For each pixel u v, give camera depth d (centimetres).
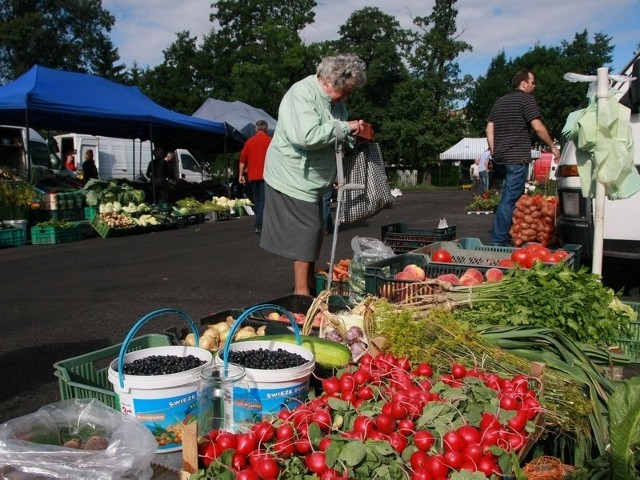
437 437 221
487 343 301
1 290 723
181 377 252
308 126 432
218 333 365
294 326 301
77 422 237
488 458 211
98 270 865
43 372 430
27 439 224
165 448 251
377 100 5872
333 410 243
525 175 681
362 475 203
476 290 362
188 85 5162
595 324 344
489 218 1642
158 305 633
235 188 2183
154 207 1490
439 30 5778
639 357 397
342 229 1310
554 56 6888
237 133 1886
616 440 213
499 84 6944
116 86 1541
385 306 333
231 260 944
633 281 666
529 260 459
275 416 245
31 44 5406
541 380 265
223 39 5300
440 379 272
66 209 1310
